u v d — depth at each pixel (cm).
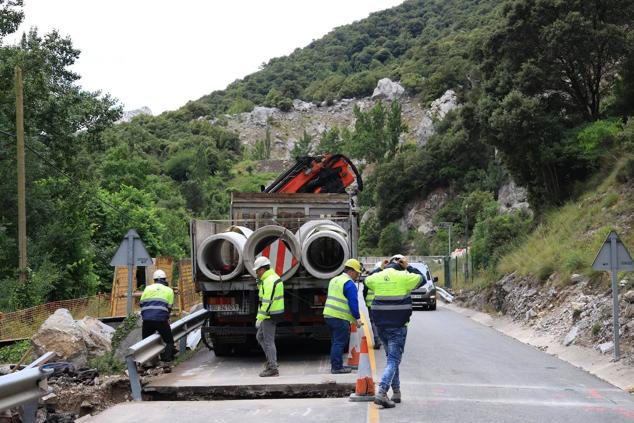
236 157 16900
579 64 3116
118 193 4381
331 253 1257
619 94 3128
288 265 1230
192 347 1491
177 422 826
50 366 1050
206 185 10675
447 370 1228
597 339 1464
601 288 1758
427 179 8775
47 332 1162
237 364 1276
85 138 3158
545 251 2520
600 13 3102
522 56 3259
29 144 2739
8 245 2530
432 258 6103
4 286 2266
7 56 2770
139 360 1033
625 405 934
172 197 7594
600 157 3009
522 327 2030
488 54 3400
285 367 1222
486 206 6956
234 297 1287
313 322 1276
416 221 8662
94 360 1156
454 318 2512
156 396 1012
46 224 2862
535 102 3048
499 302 2575
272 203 1445
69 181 3045
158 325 1230
